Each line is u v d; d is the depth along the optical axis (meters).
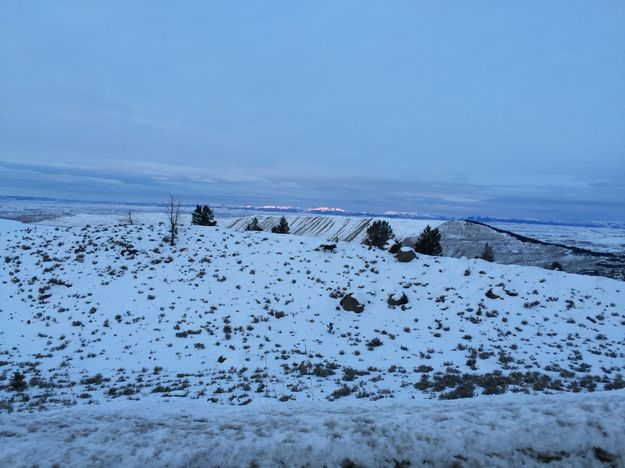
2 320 23.03
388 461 5.66
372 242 52.81
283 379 14.91
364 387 13.69
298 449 5.86
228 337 21.30
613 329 22.95
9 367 16.64
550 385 13.69
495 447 5.88
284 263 34.75
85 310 24.80
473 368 16.72
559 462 5.62
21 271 30.14
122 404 10.77
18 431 6.58
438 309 26.14
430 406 8.19
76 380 15.02
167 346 20.17
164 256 34.94
